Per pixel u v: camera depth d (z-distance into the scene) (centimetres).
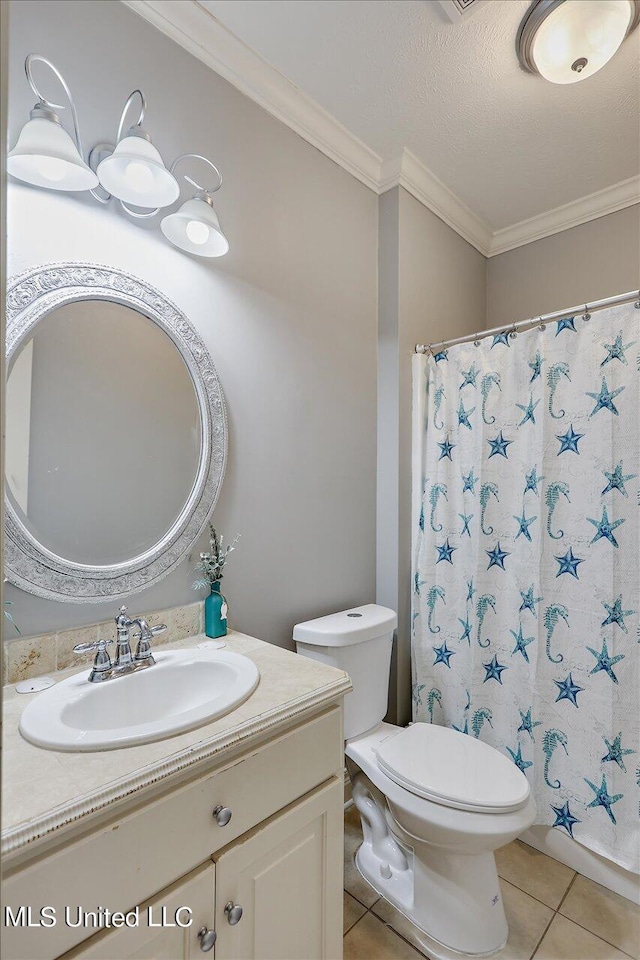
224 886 82
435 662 191
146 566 123
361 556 195
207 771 81
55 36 110
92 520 115
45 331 108
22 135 94
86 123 115
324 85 158
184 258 134
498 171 202
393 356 198
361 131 179
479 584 176
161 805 74
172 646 126
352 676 156
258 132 156
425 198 212
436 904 132
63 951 64
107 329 118
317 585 174
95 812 66
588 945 129
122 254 121
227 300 146
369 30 138
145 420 125
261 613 154
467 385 187
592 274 225
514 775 130
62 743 77
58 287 109
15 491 103
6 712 89
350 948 129
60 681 102
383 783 137
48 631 108
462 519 186
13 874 60
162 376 129
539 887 149
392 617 171
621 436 148
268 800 91
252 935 86
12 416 102
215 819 81
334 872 104
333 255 183
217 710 88
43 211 108
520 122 175
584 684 152
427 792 124
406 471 200
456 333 235
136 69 125
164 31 131
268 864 89
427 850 133
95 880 67
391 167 196
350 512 189
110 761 75
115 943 68
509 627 170
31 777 70
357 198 194
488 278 262
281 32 139
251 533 152
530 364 168
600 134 181
